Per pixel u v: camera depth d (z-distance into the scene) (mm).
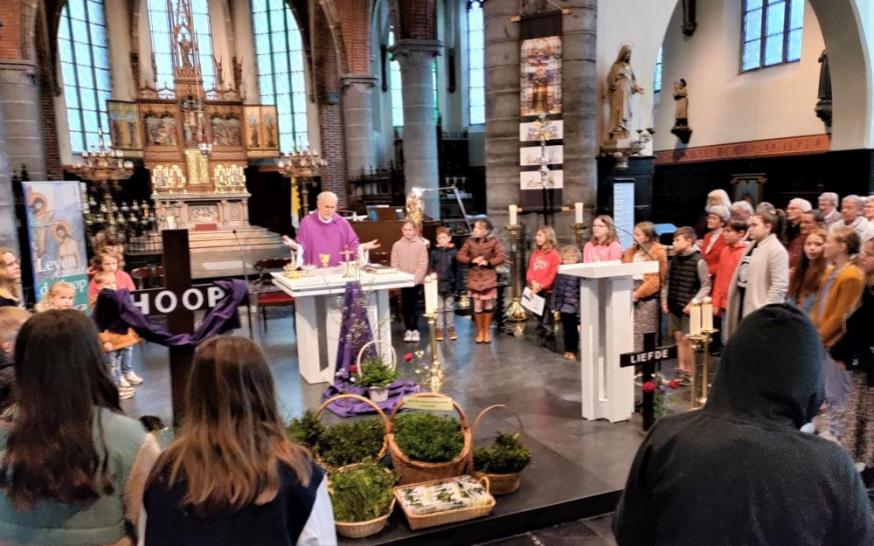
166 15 19438
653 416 4422
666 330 7578
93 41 18031
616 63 8570
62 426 1649
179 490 1428
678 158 15367
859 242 4195
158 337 3879
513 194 8867
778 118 12617
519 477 3695
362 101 16219
